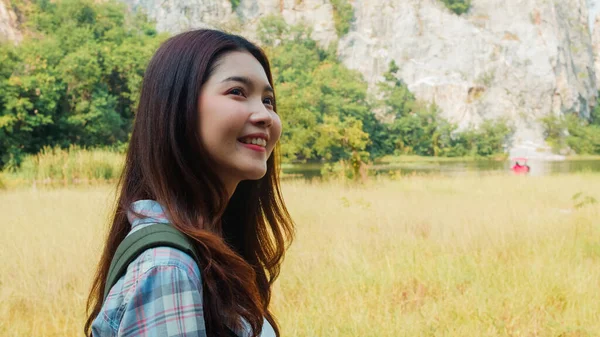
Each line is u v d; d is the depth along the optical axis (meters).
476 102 91.69
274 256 1.67
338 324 4.20
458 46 95.56
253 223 1.65
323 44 93.62
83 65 38.22
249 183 1.64
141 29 62.78
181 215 1.14
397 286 5.37
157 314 1.00
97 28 50.12
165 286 1.01
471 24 97.69
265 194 1.65
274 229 1.66
